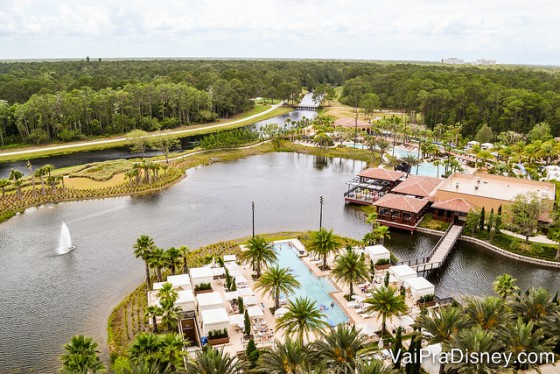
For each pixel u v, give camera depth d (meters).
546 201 93.06
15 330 62.22
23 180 130.12
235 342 58.19
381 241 90.31
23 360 56.25
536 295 53.78
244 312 60.81
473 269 81.75
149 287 71.69
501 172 130.38
